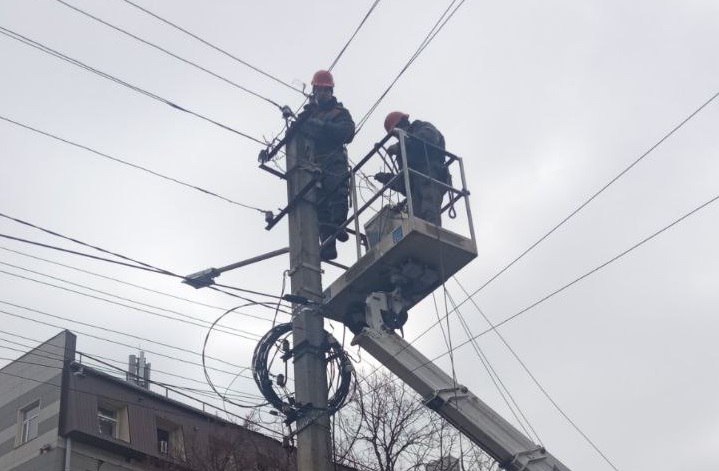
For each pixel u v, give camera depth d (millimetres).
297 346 12172
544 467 12523
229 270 12938
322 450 11508
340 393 12438
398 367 12492
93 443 26266
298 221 13227
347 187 14008
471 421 12484
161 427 28125
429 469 18000
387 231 13391
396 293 12711
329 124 14109
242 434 23422
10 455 26703
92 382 27359
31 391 27578
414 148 13688
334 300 12984
